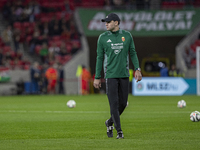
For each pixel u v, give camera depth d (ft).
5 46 358.64
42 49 352.28
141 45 379.14
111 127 86.48
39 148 72.08
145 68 385.50
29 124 114.73
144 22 358.02
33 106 193.26
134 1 369.50
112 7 369.50
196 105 192.03
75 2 413.80
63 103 215.10
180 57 349.00
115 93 82.58
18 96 302.25
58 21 370.12
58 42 365.20
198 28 361.92
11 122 120.47
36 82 323.16
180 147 71.41
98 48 84.12
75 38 370.12
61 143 77.92
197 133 91.86
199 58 297.94
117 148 71.00
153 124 112.57
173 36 366.84
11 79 326.03
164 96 284.41
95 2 417.08
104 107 183.93
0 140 83.20
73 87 334.65
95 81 84.74
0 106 193.98
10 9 387.96
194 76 340.39
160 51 382.22
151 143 76.48
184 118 129.18
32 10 386.11
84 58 342.44
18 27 378.73
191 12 359.87
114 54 82.33
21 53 347.56
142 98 258.37
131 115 141.38
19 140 83.05
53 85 327.88
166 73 318.86
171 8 360.48
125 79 83.41
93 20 356.59
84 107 184.14
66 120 125.80
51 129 102.63
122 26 356.59
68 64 334.65
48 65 340.39
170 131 96.27
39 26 369.71
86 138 85.20
